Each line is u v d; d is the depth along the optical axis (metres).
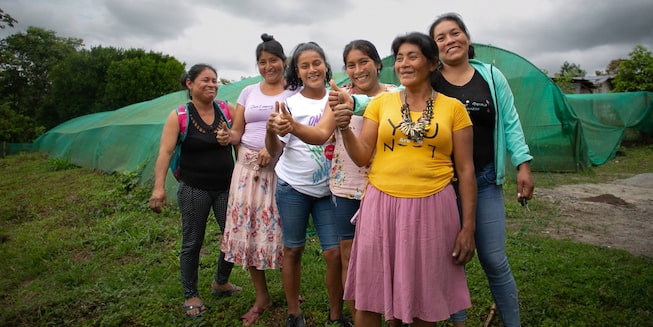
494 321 3.10
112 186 8.89
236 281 3.93
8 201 8.18
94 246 5.13
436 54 2.17
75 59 24.81
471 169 2.17
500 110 2.48
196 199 3.24
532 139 9.88
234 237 3.15
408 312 2.04
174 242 5.13
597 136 13.17
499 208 2.50
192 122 3.18
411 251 2.07
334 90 2.21
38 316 3.45
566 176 9.90
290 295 3.06
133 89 23.72
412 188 2.09
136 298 3.63
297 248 2.98
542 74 9.08
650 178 9.09
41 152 19.20
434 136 2.08
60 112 25.47
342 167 2.70
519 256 4.33
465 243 2.14
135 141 10.23
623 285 3.52
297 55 2.83
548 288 3.52
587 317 3.06
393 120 2.16
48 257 4.83
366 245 2.17
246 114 3.19
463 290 2.19
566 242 4.80
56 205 7.57
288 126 2.26
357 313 2.30
